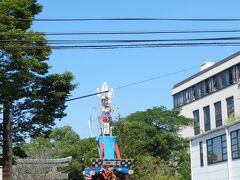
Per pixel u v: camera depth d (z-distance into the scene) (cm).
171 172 6216
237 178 4241
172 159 7100
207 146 4719
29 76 2722
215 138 4606
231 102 7662
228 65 7800
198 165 4847
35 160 5697
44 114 2898
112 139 2731
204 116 8388
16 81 2689
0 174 3788
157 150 7031
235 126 4306
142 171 5488
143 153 5981
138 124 6994
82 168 7106
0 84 2678
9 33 2603
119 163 2445
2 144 2983
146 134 7006
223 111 7844
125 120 7050
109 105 3077
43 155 6022
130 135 5809
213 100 8144
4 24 2691
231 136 4356
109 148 2691
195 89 8719
